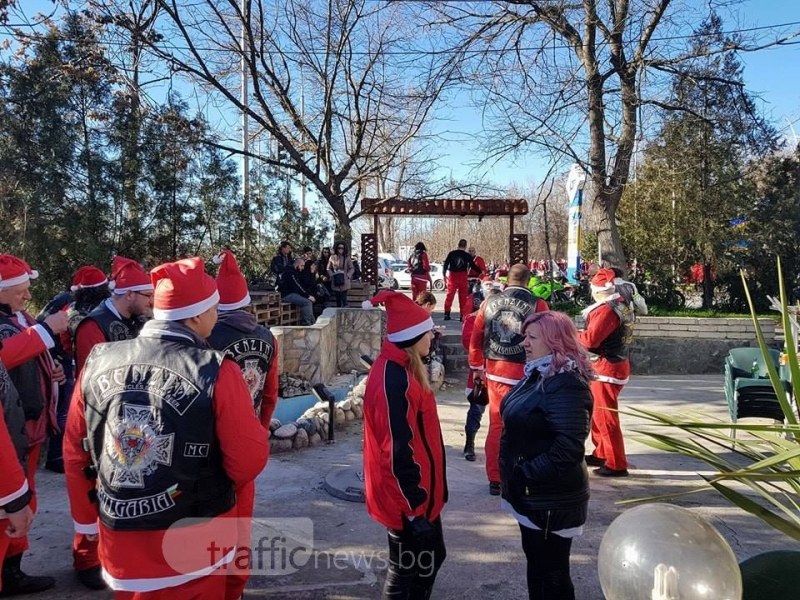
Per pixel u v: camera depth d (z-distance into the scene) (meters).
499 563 4.20
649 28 13.26
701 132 16.78
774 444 2.66
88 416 2.28
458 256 15.79
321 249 17.08
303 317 13.41
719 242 17.05
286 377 9.23
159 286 2.38
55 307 5.36
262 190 16.67
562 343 2.98
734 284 17.33
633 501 2.41
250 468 2.27
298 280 13.38
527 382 3.05
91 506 2.52
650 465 6.31
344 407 7.59
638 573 2.08
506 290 5.39
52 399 4.34
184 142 13.33
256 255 15.98
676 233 17.20
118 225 12.53
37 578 3.68
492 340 5.29
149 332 2.37
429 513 3.02
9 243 11.37
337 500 5.21
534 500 2.91
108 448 2.21
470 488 5.62
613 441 5.91
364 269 17.78
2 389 3.18
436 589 3.84
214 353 2.29
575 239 14.46
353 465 6.01
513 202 17.53
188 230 13.54
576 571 4.11
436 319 16.34
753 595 2.40
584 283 17.14
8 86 11.77
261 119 14.70
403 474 2.88
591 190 14.45
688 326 12.16
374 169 16.11
